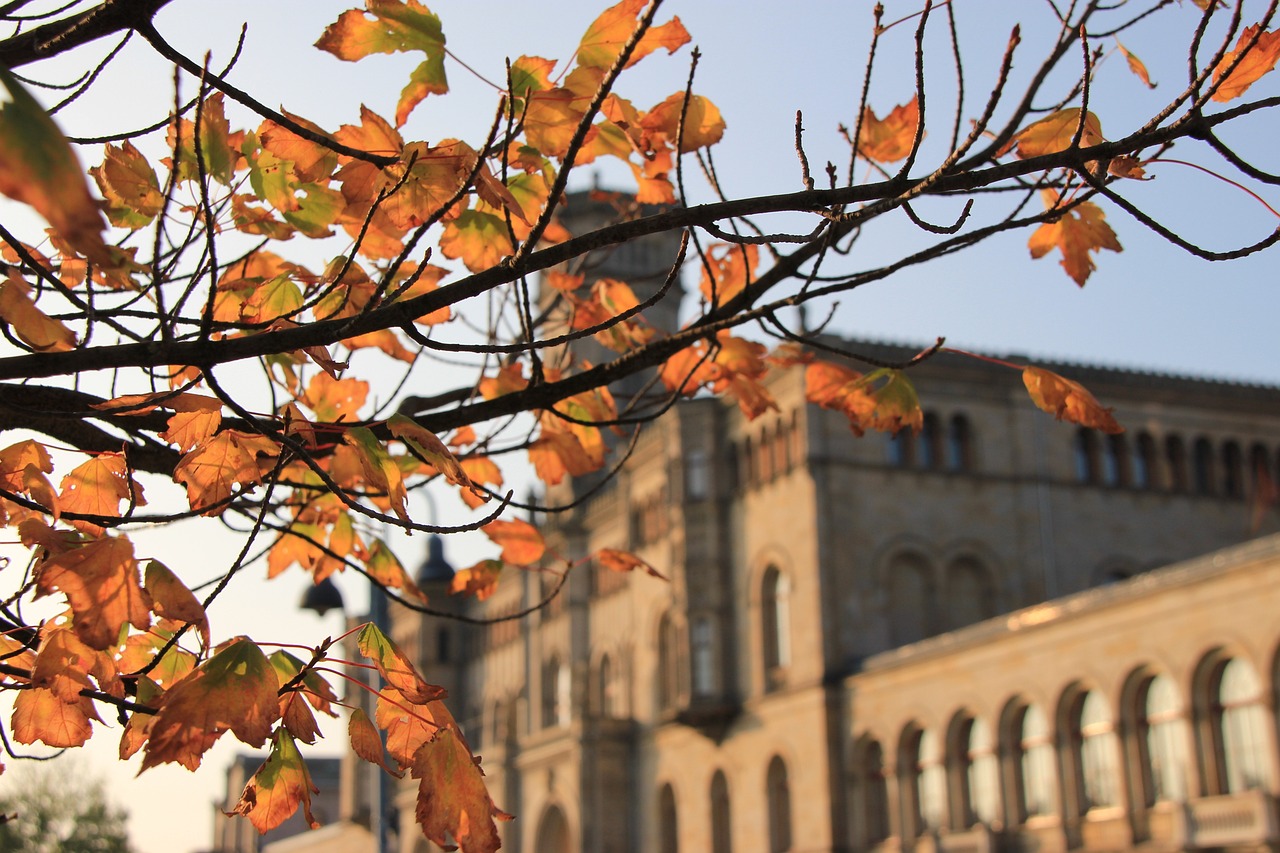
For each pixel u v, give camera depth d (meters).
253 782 4.91
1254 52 5.08
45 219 2.97
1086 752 38.75
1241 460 56.22
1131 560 53.38
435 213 4.82
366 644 4.88
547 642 72.69
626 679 64.44
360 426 5.27
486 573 7.86
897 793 45.22
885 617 50.12
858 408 6.63
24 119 2.95
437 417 6.50
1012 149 5.90
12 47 4.70
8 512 5.34
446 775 4.88
